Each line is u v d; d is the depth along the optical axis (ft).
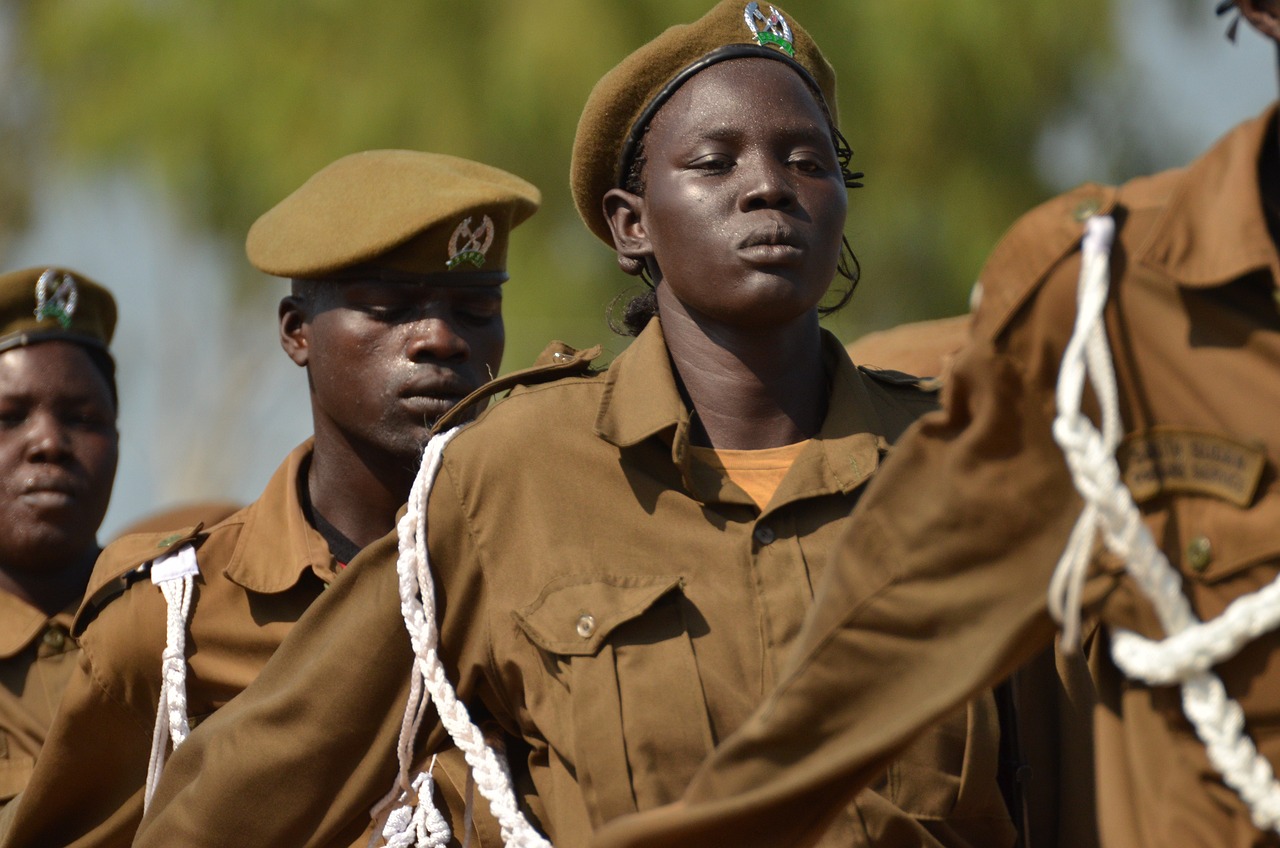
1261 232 20.72
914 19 115.75
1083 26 119.96
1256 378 20.83
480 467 28.94
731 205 28.63
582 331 115.75
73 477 45.70
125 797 38.29
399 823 33.96
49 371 45.62
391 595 29.76
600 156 31.17
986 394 21.93
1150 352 21.38
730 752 22.71
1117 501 20.86
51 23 133.59
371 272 38.68
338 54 121.08
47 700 45.60
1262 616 20.62
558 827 27.81
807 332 29.96
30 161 148.25
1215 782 21.48
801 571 27.76
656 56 29.89
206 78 122.21
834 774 22.26
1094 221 21.54
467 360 39.17
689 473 28.14
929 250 118.52
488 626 28.68
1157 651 21.08
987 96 117.19
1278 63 21.75
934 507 22.29
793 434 29.63
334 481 39.60
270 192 119.85
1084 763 29.45
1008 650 21.84
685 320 29.73
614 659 27.25
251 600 37.91
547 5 114.01
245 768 29.96
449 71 116.78
